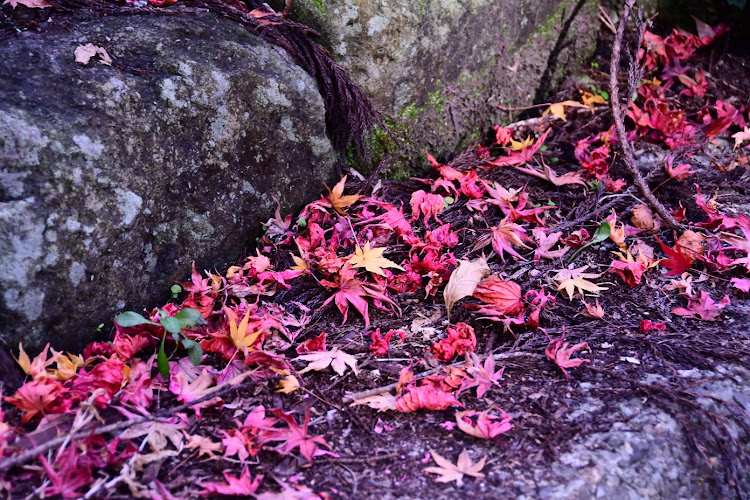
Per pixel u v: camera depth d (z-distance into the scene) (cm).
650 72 351
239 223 235
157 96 211
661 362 190
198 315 181
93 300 191
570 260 239
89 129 193
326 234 251
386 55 265
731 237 234
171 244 213
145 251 205
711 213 254
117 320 174
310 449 158
